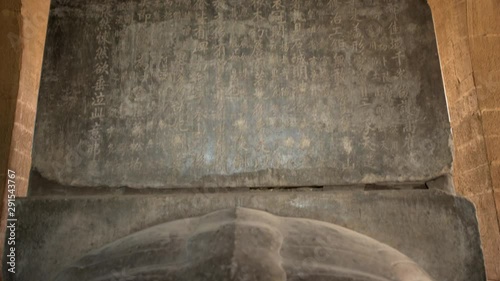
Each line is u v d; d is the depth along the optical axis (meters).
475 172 4.93
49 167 2.66
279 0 2.87
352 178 2.57
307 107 2.69
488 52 5.05
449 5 5.41
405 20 2.80
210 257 1.83
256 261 1.79
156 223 2.45
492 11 5.12
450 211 2.42
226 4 2.88
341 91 2.71
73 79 2.80
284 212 2.43
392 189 2.54
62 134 2.71
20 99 5.18
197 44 2.82
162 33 2.85
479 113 4.93
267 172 2.60
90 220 2.48
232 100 2.72
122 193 2.61
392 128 2.64
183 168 2.62
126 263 2.00
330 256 1.99
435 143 2.60
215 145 2.65
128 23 2.88
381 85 2.71
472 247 2.37
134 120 2.72
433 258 2.36
